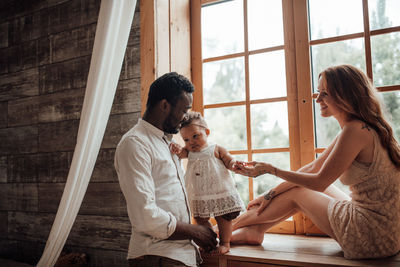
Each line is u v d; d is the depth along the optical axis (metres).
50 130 2.21
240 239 1.68
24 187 2.29
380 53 1.80
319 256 1.45
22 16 2.39
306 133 1.92
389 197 1.40
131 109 1.92
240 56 2.12
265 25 2.08
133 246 1.30
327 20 1.92
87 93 1.65
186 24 2.20
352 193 1.52
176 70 2.04
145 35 1.89
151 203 1.20
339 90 1.47
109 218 1.94
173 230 1.22
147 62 1.87
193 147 1.63
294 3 1.98
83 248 2.01
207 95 2.22
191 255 1.31
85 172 1.68
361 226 1.38
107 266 1.93
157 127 1.41
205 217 1.54
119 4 1.63
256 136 2.07
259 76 2.08
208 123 2.21
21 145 2.32
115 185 1.94
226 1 2.18
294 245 1.67
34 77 2.30
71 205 1.68
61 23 2.22
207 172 1.59
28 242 2.23
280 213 1.67
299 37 1.96
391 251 1.38
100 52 1.61
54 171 2.17
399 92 1.75
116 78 1.69
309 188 1.46
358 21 1.85
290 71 1.98
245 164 1.60
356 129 1.40
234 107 2.14
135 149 1.26
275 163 2.02
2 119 2.43
